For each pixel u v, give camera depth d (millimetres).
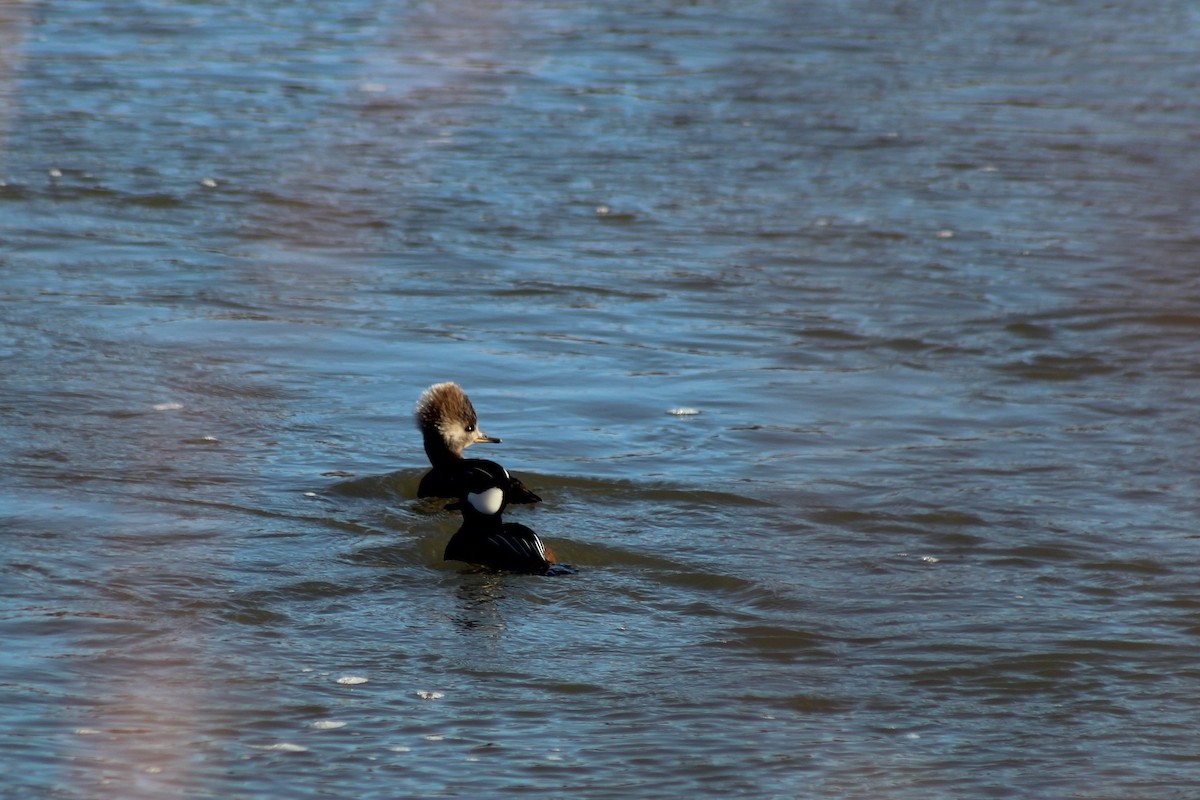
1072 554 13742
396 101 35969
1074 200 29109
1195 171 30547
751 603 12547
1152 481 15789
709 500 15008
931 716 10516
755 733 10180
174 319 20984
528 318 21719
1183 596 12766
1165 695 10867
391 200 27938
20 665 10859
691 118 35875
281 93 36500
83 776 9203
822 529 14312
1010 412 18141
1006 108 37531
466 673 11062
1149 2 54625
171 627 11695
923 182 30547
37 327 20297
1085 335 21328
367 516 14391
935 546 13930
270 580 12727
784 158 32406
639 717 10406
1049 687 10977
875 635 11922
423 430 15680
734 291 23328
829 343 20875
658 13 49562
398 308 21953
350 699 10539
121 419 16953
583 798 9195
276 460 15891
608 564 13375
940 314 22297
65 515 14016
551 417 17625
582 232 26531
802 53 44156
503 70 39469
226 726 10031
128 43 41781
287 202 27656
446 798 9141
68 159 30016
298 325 20938
